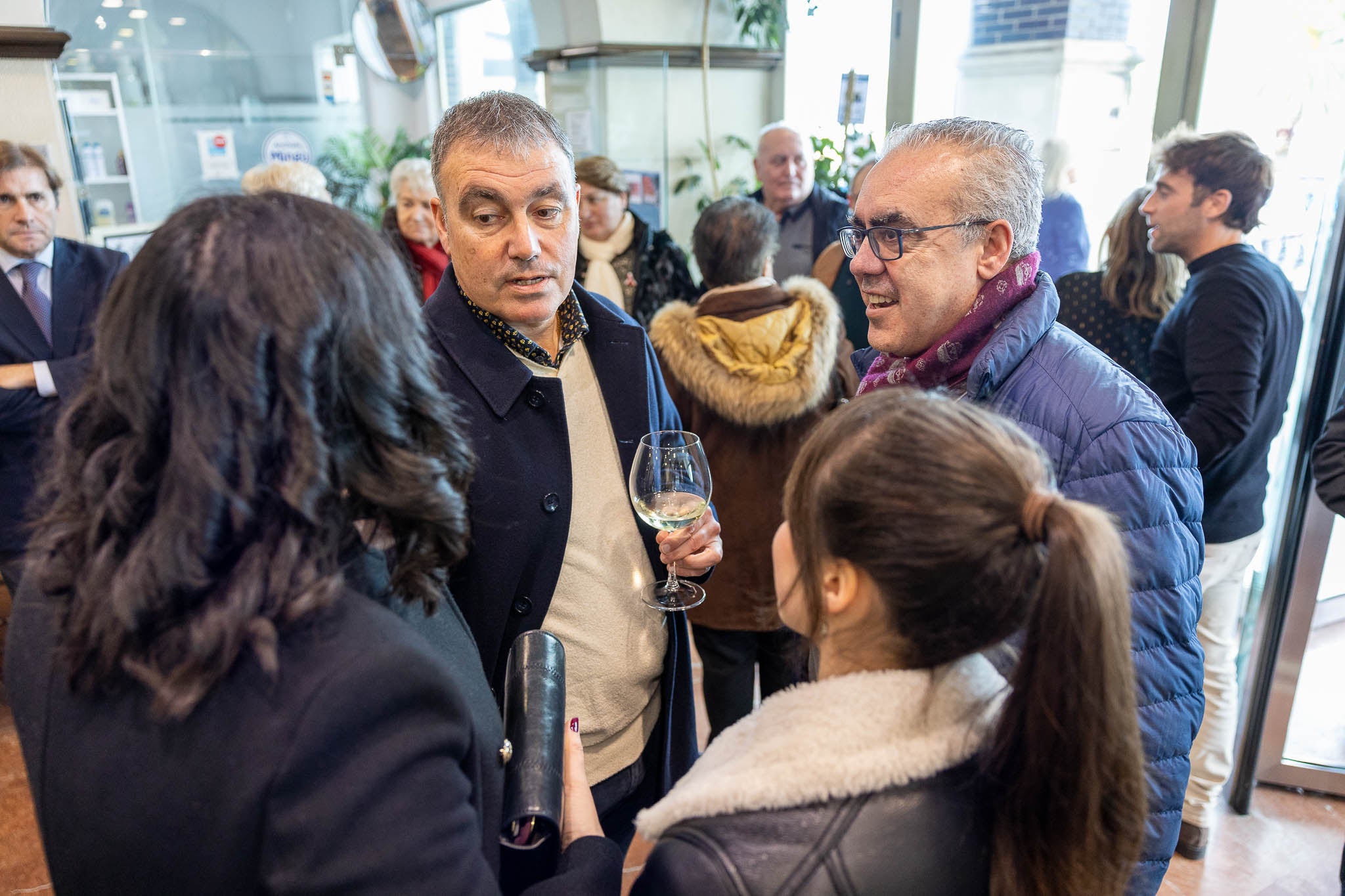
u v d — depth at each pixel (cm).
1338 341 188
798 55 462
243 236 57
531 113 111
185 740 55
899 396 68
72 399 62
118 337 55
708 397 191
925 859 61
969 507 61
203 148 625
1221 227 180
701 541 128
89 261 233
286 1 642
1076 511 58
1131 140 301
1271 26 228
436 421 68
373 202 657
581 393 129
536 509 117
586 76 444
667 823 67
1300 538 201
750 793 63
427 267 310
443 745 59
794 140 333
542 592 119
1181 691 101
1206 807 198
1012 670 70
